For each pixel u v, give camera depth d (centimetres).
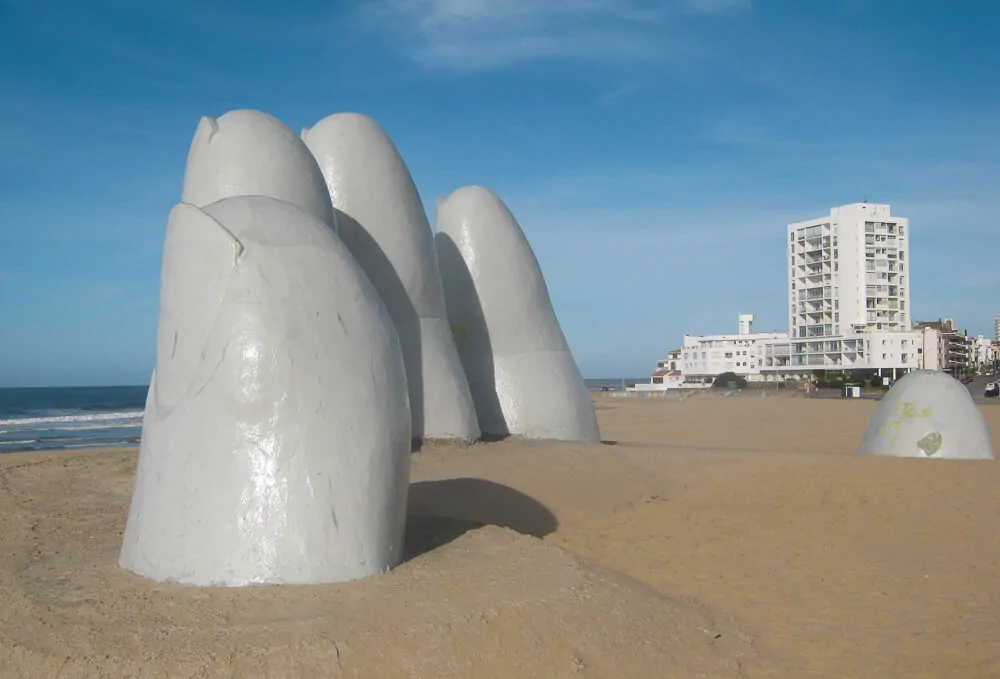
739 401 3959
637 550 693
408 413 511
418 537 546
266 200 517
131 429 3312
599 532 743
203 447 450
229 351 458
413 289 884
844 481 877
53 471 986
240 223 490
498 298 1010
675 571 636
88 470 997
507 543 537
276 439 448
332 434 458
